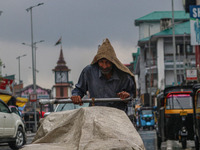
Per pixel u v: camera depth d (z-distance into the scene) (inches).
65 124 168.9
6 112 775.7
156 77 3262.8
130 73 228.7
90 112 167.5
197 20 1454.2
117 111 174.1
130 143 154.8
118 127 163.9
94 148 151.3
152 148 779.4
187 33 3038.9
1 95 1423.5
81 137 157.1
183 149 733.3
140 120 2162.9
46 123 176.6
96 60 226.2
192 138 786.8
